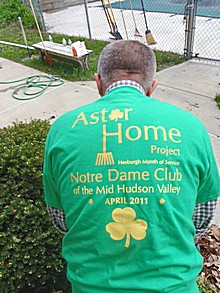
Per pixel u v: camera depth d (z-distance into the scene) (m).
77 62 5.61
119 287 0.93
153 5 11.44
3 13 9.81
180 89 4.75
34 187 1.79
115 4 12.26
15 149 1.90
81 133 1.00
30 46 7.22
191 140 0.98
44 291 1.92
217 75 5.16
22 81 5.47
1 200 1.73
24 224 1.71
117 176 0.94
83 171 0.96
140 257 0.94
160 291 0.92
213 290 1.92
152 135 0.96
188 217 0.97
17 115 4.38
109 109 1.03
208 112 4.05
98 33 8.48
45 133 2.11
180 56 6.09
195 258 1.01
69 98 4.76
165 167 0.94
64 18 10.70
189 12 5.64
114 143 0.96
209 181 1.04
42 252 1.69
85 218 0.96
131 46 1.14
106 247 0.95
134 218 0.93
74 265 1.02
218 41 6.89
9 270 1.65
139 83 1.11
